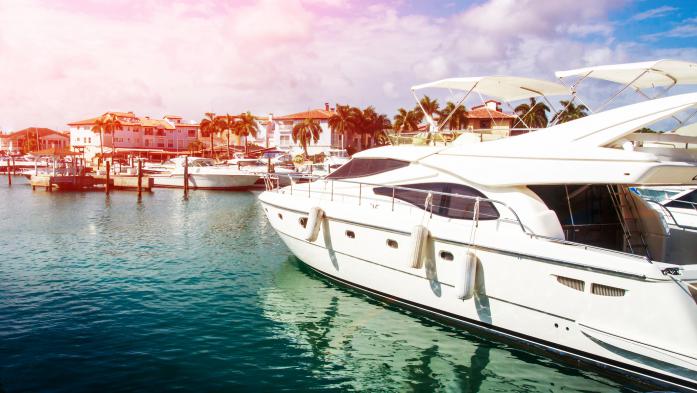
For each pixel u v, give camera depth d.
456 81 9.98
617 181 6.62
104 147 78.62
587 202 7.87
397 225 8.38
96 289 10.79
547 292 6.85
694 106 6.48
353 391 6.48
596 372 6.71
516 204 7.39
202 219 22.48
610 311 6.32
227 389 6.42
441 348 7.70
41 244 16.16
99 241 16.73
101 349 7.56
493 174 7.69
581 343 6.68
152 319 8.89
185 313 9.23
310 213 9.69
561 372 6.95
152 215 23.91
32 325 8.55
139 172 31.53
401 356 7.46
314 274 11.29
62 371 6.80
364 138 76.19
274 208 11.20
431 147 9.31
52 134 104.06
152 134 88.00
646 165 6.40
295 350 7.64
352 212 9.16
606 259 6.25
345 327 8.48
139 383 6.50
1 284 11.17
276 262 13.40
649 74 8.42
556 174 7.11
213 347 7.70
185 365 7.07
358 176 10.16
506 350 7.58
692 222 10.75
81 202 30.25
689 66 7.73
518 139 8.01
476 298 7.68
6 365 6.96
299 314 9.06
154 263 13.34
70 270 12.54
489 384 6.69
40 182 39.91
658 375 6.09
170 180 40.59
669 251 8.09
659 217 7.89
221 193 36.78
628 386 6.46
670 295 5.86
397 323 8.57
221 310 9.39
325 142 71.12
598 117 7.39
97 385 6.43
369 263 9.16
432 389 6.56
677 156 6.82
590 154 6.92
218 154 72.94
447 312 8.23
